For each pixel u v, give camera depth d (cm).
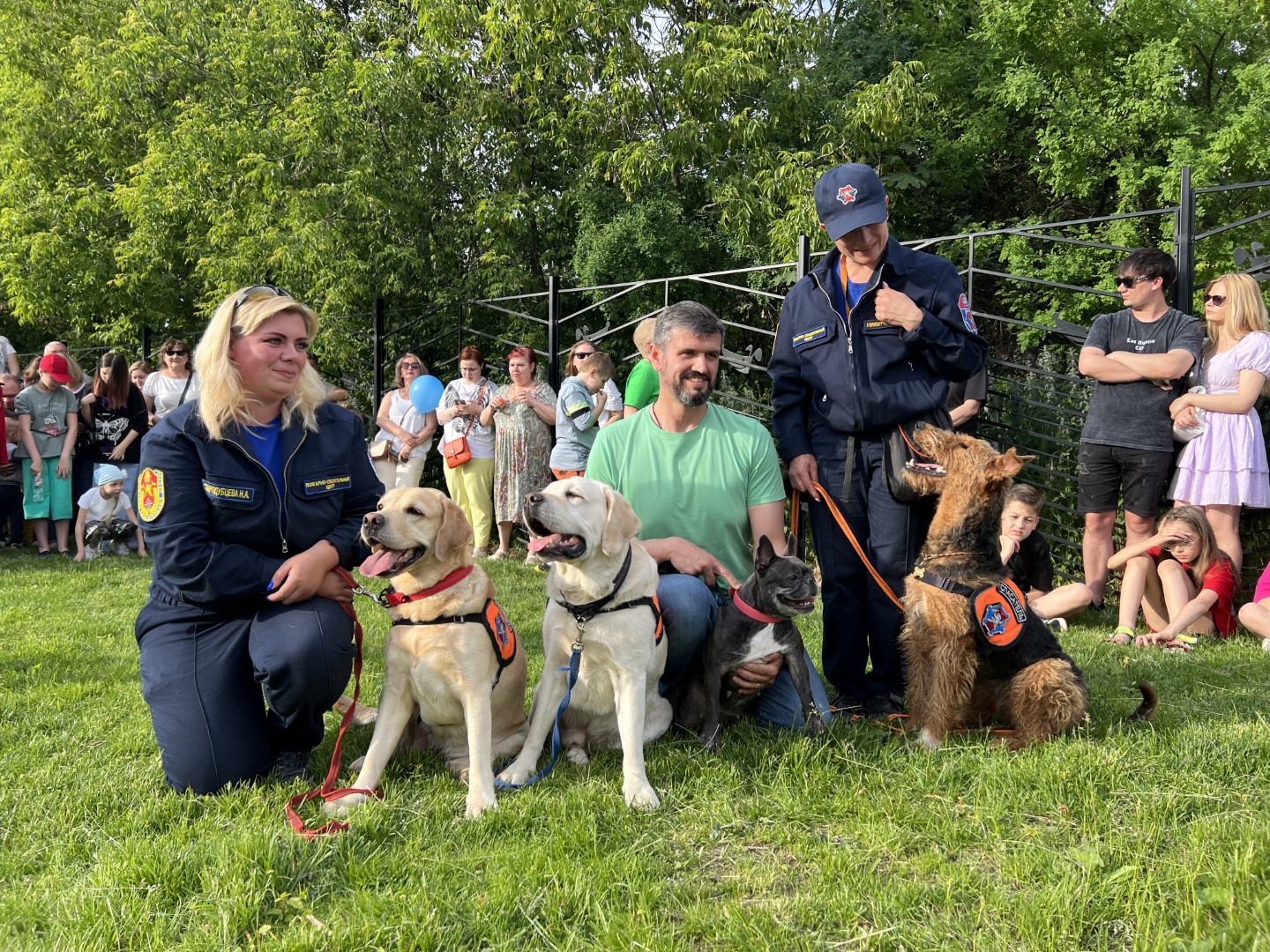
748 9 1346
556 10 1214
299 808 284
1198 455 562
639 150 1194
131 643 517
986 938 207
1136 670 447
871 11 1399
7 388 951
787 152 1205
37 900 225
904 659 379
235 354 305
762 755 320
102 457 913
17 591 696
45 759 329
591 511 301
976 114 1288
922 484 363
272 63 1256
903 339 369
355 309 1224
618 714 308
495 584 693
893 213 1322
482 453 845
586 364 752
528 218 1341
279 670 291
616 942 205
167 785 301
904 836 262
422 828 265
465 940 210
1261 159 1101
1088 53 1302
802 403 409
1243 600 623
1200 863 231
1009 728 368
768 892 234
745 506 377
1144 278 566
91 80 1306
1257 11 1241
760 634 332
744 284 1231
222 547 301
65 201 1367
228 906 216
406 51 1360
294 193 1145
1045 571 586
